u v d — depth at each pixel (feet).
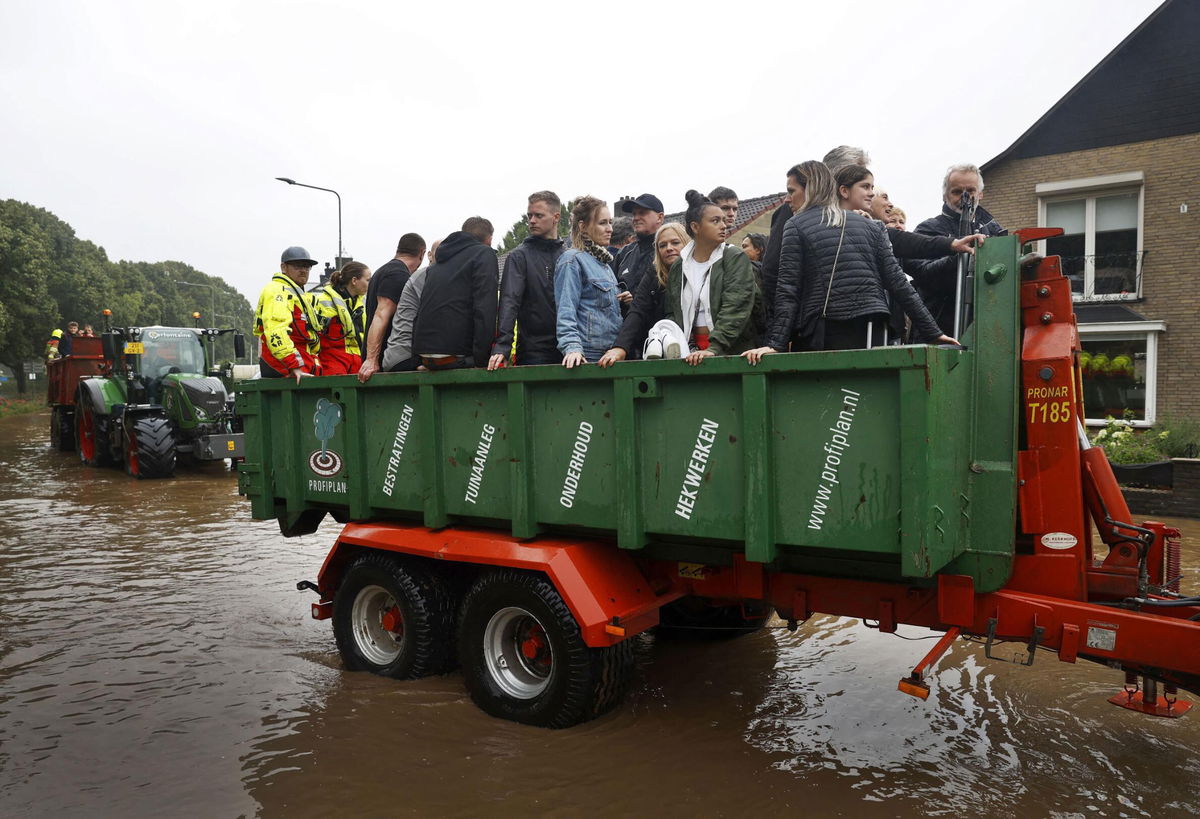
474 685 14.08
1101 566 11.35
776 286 13.58
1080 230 49.32
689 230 13.78
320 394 16.61
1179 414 45.96
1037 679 15.42
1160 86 45.73
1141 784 11.40
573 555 13.01
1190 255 45.47
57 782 11.87
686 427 11.75
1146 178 46.44
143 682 15.72
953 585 11.33
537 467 13.42
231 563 25.84
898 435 10.11
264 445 17.80
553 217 15.39
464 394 14.19
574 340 13.80
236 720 13.92
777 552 11.32
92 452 53.01
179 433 47.44
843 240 12.44
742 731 13.30
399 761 12.39
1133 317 47.09
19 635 18.62
